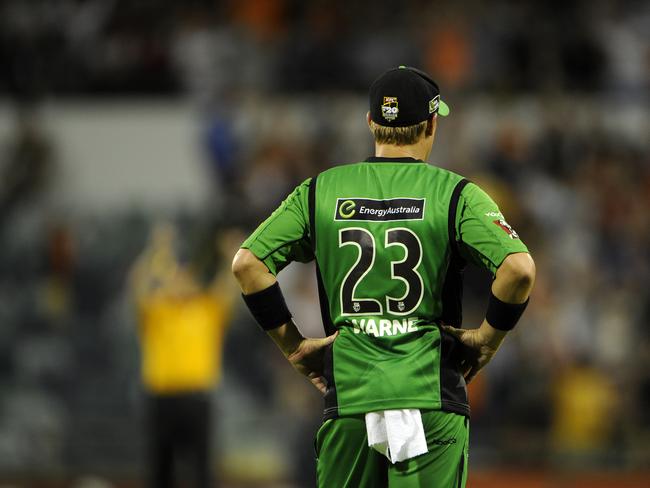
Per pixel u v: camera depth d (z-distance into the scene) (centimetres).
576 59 5381
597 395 4078
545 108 5159
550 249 4672
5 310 4434
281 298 1318
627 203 4912
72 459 4116
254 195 4694
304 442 3653
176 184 5012
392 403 1255
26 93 5175
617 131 5225
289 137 4969
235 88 5153
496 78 5253
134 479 4081
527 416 4022
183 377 3161
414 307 1280
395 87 1341
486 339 1282
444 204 1291
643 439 4056
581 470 3972
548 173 4972
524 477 3919
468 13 5391
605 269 4675
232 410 4134
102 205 4956
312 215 1323
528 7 5491
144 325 3192
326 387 1330
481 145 4991
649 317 4472
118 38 5341
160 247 3281
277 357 4184
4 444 4109
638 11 5634
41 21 5338
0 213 4797
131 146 5050
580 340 4341
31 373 4281
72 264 4603
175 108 5106
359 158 4894
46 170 4966
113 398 4234
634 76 5425
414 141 1349
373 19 5400
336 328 1317
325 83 5191
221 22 5391
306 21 5394
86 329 4391
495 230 1257
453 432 1270
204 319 3194
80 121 5078
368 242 1291
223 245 3347
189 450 3222
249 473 4009
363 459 1291
